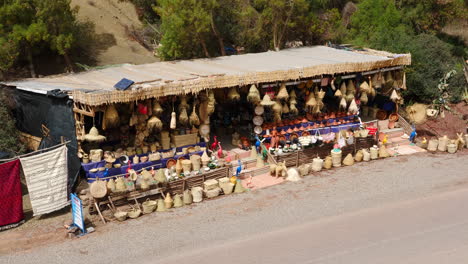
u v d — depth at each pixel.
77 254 12.62
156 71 19.88
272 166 18.30
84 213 14.98
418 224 14.31
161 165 17.45
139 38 31.45
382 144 21.38
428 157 20.48
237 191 16.73
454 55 35.91
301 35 28.70
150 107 16.58
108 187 15.02
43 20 21.22
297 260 12.37
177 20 22.69
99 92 15.31
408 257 12.55
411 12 33.47
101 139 15.48
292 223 14.38
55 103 16.36
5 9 19.86
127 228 14.05
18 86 17.69
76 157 16.06
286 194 16.56
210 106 17.97
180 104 17.34
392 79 22.77
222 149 19.67
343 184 17.42
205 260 12.30
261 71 18.81
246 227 14.11
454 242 13.30
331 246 13.05
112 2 34.06
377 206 15.53
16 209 14.38
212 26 24.64
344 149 20.23
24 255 12.62
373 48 28.53
